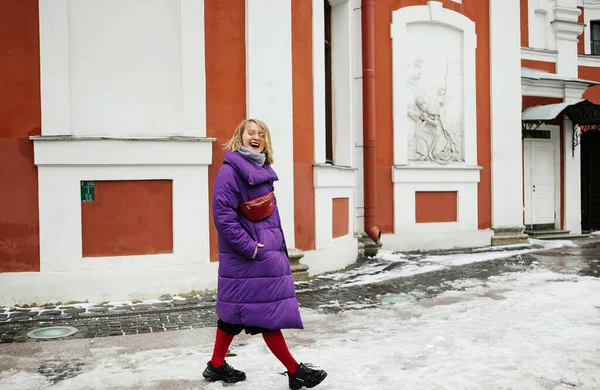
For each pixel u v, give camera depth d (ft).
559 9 54.70
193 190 25.81
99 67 24.93
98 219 24.48
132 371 15.14
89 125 24.80
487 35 46.52
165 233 25.44
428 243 43.34
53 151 23.88
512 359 15.62
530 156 52.70
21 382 14.34
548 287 26.43
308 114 30.81
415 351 16.61
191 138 25.57
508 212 46.73
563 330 18.76
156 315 21.94
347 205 36.14
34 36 23.99
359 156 40.68
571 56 55.16
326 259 31.96
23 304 23.65
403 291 26.37
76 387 13.96
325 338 18.30
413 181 42.91
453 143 44.91
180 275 25.43
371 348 16.99
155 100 25.62
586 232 56.65
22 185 23.89
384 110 42.37
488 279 29.30
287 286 13.52
